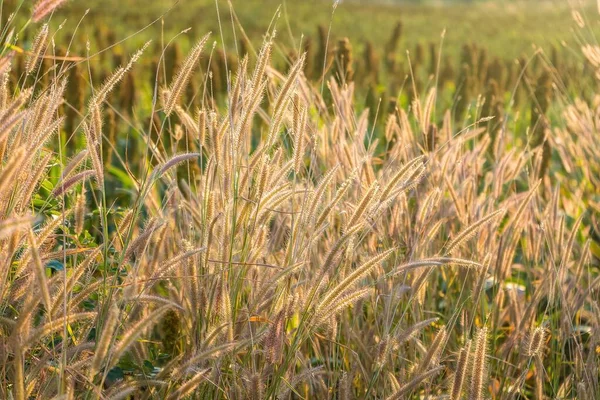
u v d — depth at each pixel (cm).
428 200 305
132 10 1534
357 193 314
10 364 218
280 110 236
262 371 232
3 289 201
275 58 638
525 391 331
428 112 363
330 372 279
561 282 320
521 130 648
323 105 380
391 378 248
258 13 1841
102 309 213
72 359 221
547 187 455
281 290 248
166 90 257
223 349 209
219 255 237
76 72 441
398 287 286
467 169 377
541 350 292
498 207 376
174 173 291
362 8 2303
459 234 258
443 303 350
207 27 1444
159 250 266
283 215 302
